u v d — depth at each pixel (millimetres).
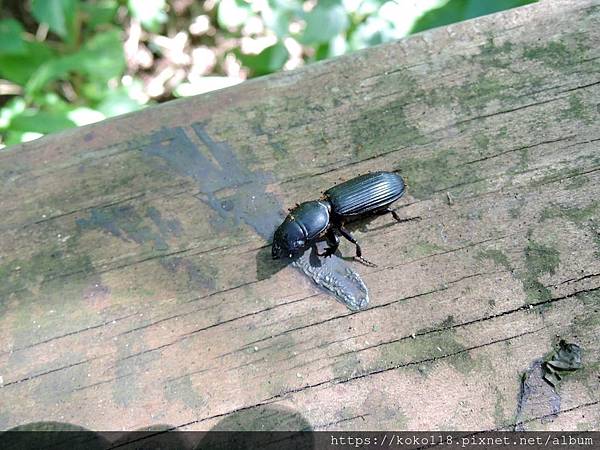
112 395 146
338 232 162
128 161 171
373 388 145
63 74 269
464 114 172
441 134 170
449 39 180
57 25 261
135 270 159
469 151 168
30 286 158
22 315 155
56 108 257
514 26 181
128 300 156
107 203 167
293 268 158
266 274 158
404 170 167
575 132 167
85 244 162
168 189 168
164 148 172
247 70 377
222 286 156
